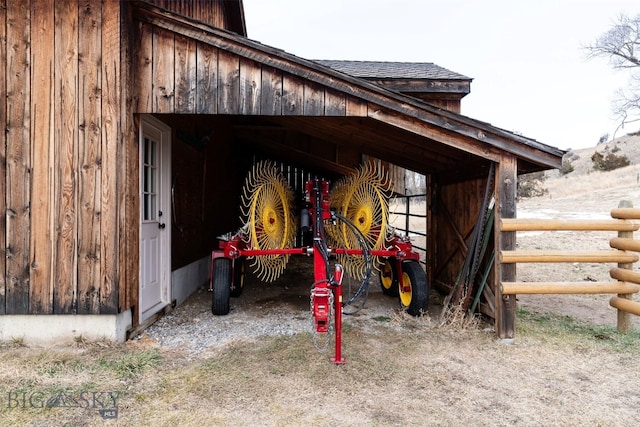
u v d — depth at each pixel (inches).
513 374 118.9
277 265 185.0
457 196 194.9
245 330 156.3
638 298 211.6
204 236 242.4
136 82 142.3
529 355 133.0
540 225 147.0
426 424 92.6
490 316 158.1
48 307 133.3
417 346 138.5
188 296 212.2
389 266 212.4
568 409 100.1
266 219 174.9
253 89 143.0
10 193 133.6
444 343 141.9
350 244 187.6
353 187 193.8
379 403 101.3
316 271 137.8
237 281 208.5
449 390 108.7
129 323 145.1
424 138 158.4
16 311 133.2
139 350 131.5
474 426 92.1
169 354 130.3
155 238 172.6
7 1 133.5
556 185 976.9
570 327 163.0
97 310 134.2
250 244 180.4
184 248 206.7
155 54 142.1
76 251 134.3
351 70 290.2
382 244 182.5
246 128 331.6
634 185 782.5
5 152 133.6
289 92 143.5
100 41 134.9
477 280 170.2
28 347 131.7
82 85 135.0
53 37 134.4
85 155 134.8
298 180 390.0
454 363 125.6
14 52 133.7
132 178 144.1
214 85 142.6
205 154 242.4
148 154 166.7
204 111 142.6
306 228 174.4
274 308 191.2
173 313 180.4
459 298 163.6
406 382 112.4
